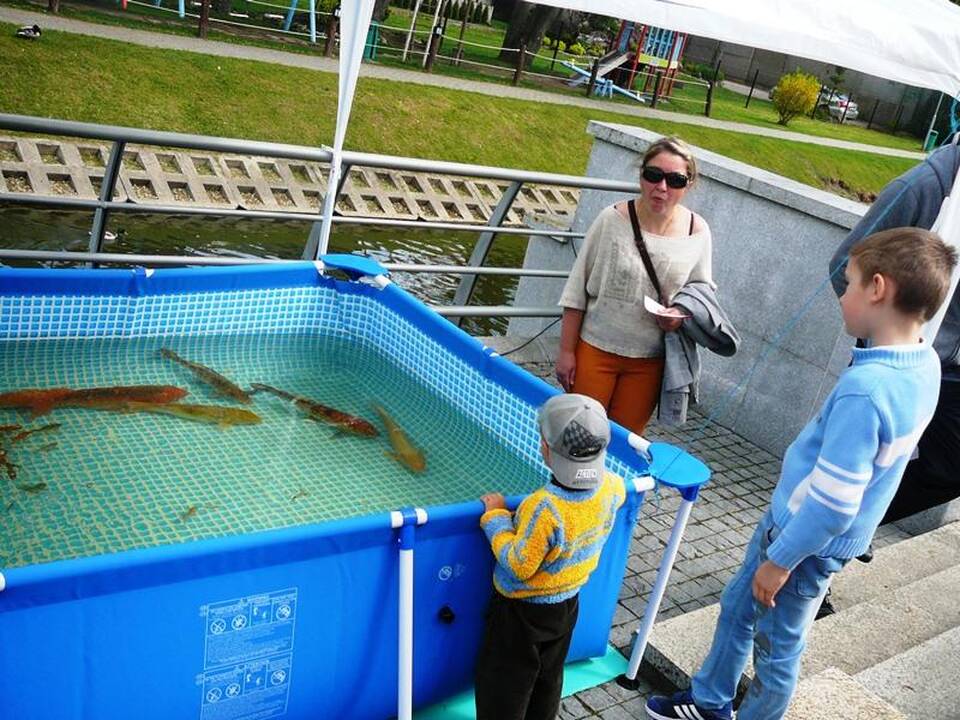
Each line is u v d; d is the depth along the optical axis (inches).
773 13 159.8
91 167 587.2
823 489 98.1
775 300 238.2
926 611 169.8
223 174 633.6
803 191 234.2
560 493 104.9
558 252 298.7
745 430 245.3
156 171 609.9
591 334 160.7
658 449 132.3
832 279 161.8
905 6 176.1
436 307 235.0
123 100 645.3
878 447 98.0
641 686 140.3
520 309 249.6
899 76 177.5
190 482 146.9
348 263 202.5
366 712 118.2
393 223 230.8
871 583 183.6
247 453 157.9
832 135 1304.1
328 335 209.5
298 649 108.1
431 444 170.6
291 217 213.3
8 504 133.0
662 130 994.7
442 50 1064.2
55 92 621.3
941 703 138.6
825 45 180.1
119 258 201.6
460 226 242.8
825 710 127.1
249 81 726.5
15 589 86.6
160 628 97.0
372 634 113.1
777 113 1359.5
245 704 107.3
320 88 762.2
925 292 97.1
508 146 831.7
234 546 97.2
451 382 186.9
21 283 171.5
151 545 129.5
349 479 154.9
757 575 107.2
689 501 127.2
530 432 168.4
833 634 158.2
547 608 109.5
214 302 193.0
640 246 154.3
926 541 203.3
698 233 157.6
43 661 91.5
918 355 98.9
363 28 184.9
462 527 113.2
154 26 788.0
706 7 158.2
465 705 127.2
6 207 540.4
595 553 110.4
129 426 159.6
